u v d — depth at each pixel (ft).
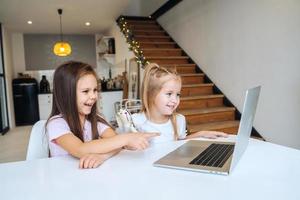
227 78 13.12
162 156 3.19
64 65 3.68
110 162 2.99
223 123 11.93
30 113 22.39
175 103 4.20
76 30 24.14
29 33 24.39
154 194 2.13
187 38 16.63
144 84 4.47
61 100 3.63
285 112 9.60
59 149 3.57
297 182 2.35
